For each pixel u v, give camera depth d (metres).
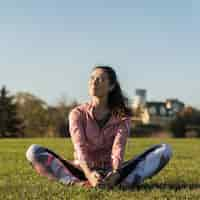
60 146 13.93
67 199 4.74
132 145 15.03
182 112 44.38
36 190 5.08
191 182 5.74
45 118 48.19
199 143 17.47
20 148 12.41
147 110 80.94
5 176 6.17
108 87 5.30
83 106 5.42
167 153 5.36
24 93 50.25
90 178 5.12
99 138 5.31
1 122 48.28
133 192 5.02
